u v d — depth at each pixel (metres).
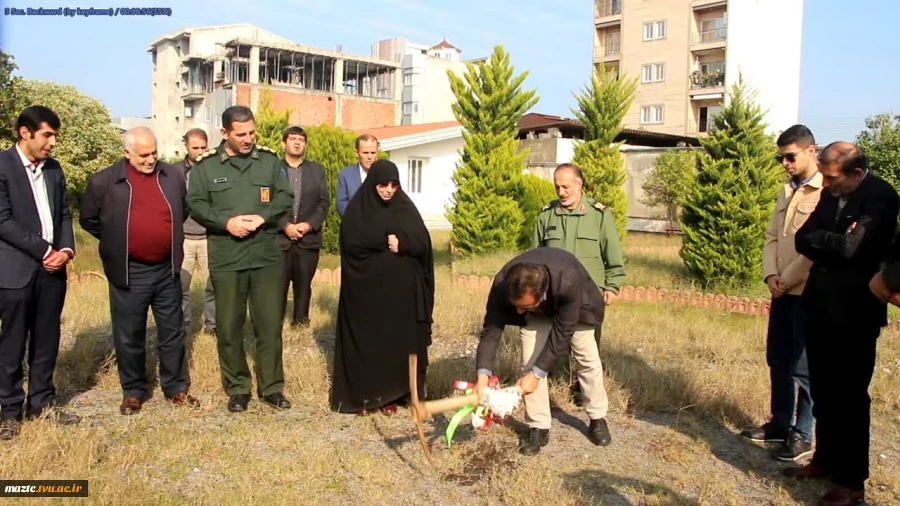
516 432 4.77
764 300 9.55
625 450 4.51
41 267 4.45
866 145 14.18
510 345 6.73
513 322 4.29
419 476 4.05
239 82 41.09
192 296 8.83
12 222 4.27
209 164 4.98
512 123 14.75
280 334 5.18
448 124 26.72
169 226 4.92
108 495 3.59
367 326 5.02
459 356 6.62
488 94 14.49
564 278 3.96
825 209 3.83
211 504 3.60
